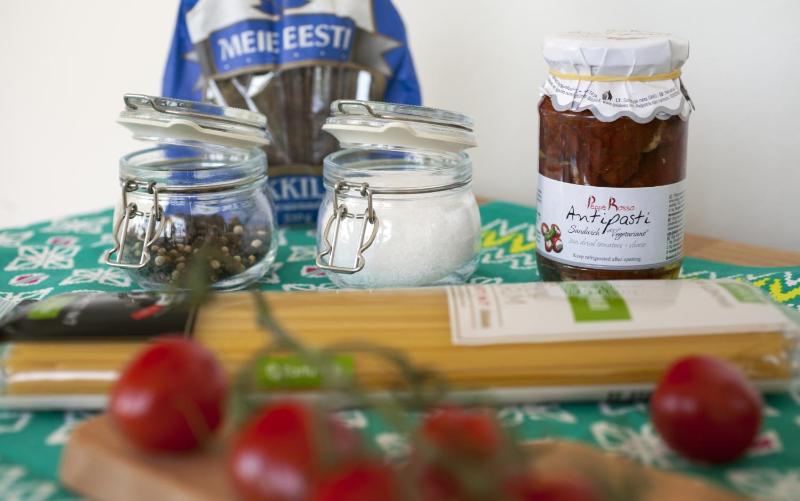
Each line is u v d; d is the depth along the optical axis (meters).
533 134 0.66
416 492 0.28
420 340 0.39
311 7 0.59
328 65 0.59
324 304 0.41
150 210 0.50
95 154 0.91
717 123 0.59
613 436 0.37
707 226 0.62
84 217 0.65
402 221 0.49
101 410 0.39
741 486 0.34
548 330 0.39
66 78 0.90
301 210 0.62
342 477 0.28
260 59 0.59
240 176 0.50
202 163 0.54
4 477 0.35
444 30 0.68
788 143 0.58
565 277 0.47
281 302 0.41
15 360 0.38
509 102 0.67
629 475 0.29
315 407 0.30
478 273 0.53
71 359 0.38
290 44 0.59
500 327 0.39
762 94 0.57
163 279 0.50
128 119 0.49
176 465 0.34
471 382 0.38
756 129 0.58
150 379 0.33
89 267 0.55
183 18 0.59
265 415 0.31
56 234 0.61
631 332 0.39
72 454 0.34
